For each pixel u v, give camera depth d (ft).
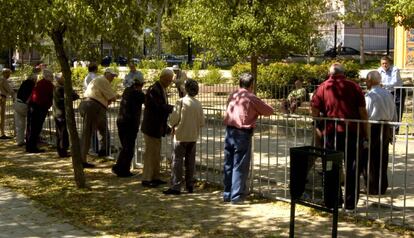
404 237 20.52
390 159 34.94
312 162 18.13
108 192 28.04
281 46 50.60
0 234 21.43
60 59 27.84
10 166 34.68
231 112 25.53
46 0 24.02
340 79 24.22
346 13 116.26
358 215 23.16
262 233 21.24
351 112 23.80
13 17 25.31
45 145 42.42
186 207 25.11
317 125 24.86
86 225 22.57
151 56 100.22
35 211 24.70
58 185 29.58
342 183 23.75
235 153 25.52
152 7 27.89
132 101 30.96
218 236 20.95
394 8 51.44
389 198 25.82
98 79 34.55
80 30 26.12
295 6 50.21
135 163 33.73
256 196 26.58
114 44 28.40
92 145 37.99
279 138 34.09
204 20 50.29
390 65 43.37
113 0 25.12
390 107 26.05
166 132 29.22
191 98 27.12
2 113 45.80
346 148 23.34
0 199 26.81
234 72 81.71
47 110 39.52
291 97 52.54
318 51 119.85
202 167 32.22
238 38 49.83
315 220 22.82
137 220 23.17
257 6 48.32
